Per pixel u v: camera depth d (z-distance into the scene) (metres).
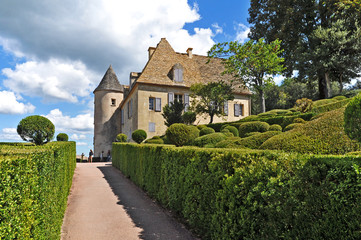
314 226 2.32
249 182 3.39
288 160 2.94
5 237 1.92
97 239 4.78
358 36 23.22
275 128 10.73
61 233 5.10
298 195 2.57
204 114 25.84
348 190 2.10
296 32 26.86
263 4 28.72
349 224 2.03
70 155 9.74
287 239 2.63
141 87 23.56
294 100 40.25
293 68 26.28
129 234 5.00
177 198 5.89
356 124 3.35
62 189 5.65
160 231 5.14
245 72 23.80
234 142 7.91
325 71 25.42
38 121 10.44
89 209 6.83
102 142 31.58
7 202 2.00
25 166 2.47
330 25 25.23
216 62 30.69
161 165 7.20
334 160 2.41
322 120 5.57
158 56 26.23
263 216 3.11
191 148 5.72
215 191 4.21
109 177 12.56
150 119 23.55
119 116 32.97
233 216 3.63
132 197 8.21
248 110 29.08
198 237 4.78
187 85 25.45
